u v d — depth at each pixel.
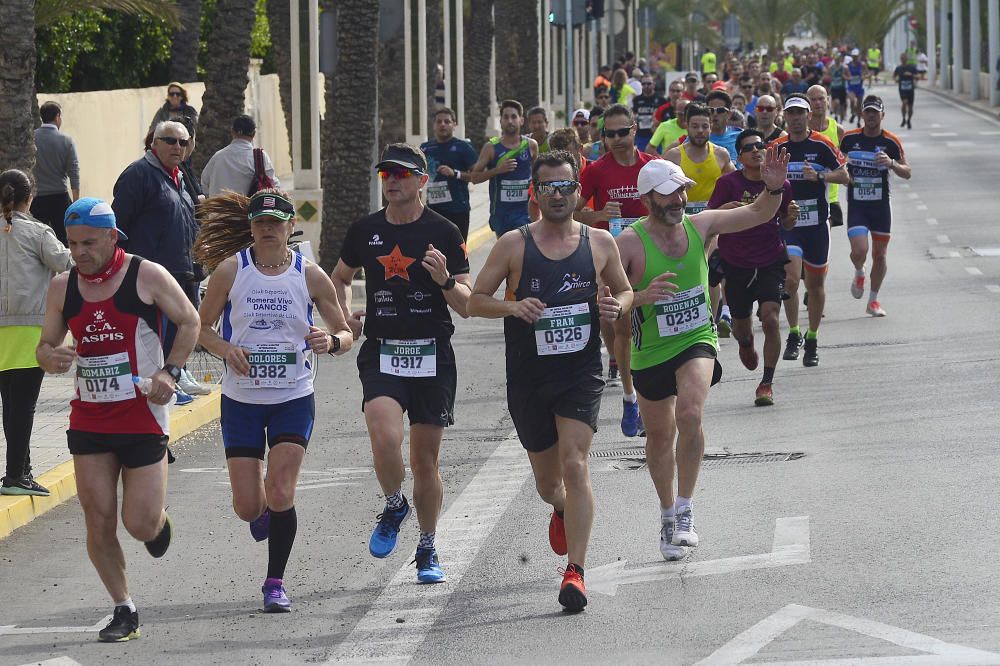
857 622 22.66
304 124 69.69
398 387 25.83
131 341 23.66
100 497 23.62
